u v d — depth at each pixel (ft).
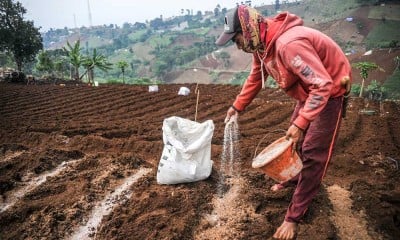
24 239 9.36
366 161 13.96
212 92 37.99
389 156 14.69
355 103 29.73
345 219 10.04
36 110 28.19
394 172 13.07
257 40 8.13
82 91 38.19
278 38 7.80
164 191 11.18
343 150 15.55
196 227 9.68
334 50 7.95
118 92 36.55
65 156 14.60
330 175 12.86
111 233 9.41
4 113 26.86
